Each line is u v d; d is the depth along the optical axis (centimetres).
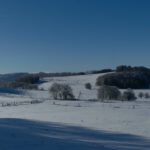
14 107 8675
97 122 4534
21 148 2012
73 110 7419
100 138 2792
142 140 2789
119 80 18650
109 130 3522
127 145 2398
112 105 9425
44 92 16838
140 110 7312
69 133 3016
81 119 5016
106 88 13150
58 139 2484
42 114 6288
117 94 13100
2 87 19288
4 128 3019
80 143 2331
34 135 2630
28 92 16825
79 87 18025
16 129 2991
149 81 19762
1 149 1950
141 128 3788
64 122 4431
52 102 10681
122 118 5234
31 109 7900
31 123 3953
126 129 3681
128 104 10006
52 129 3288
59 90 13012
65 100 12038
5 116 5881
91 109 7694
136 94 15650
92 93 15688
